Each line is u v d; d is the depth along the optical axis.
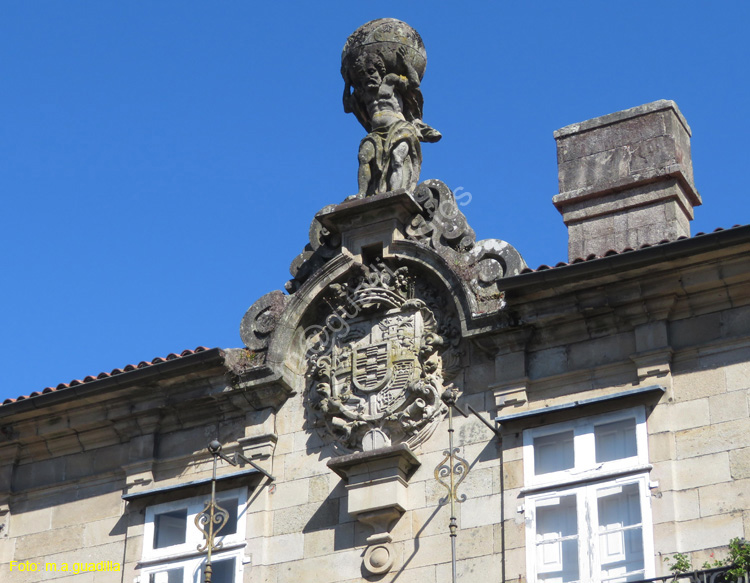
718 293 22.19
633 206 25.38
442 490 22.62
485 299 23.25
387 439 22.98
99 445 25.28
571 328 22.81
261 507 23.59
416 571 22.27
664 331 22.23
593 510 21.58
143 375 24.52
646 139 25.78
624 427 21.92
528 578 21.56
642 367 22.14
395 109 25.30
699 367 21.94
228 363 24.20
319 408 23.77
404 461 22.78
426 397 23.16
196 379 24.52
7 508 25.42
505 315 22.95
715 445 21.41
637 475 21.52
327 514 23.17
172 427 24.83
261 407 24.22
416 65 25.53
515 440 22.42
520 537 21.86
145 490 24.47
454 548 21.67
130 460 24.77
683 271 22.22
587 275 22.39
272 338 24.17
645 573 20.95
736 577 20.14
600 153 26.02
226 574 23.42
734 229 21.69
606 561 21.27
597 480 21.72
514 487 22.16
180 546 23.86
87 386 24.80
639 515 21.36
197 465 24.44
